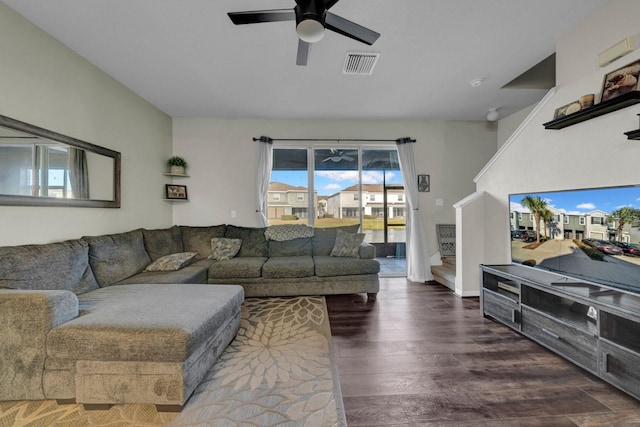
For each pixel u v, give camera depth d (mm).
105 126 2961
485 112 4180
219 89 3348
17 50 2062
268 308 3031
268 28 2240
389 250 4656
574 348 1851
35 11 2045
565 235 2188
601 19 2035
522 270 2602
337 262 3400
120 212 3199
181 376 1489
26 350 1511
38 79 2225
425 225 4520
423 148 4512
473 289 3471
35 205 2182
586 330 1775
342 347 2182
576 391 1631
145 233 3371
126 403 1501
